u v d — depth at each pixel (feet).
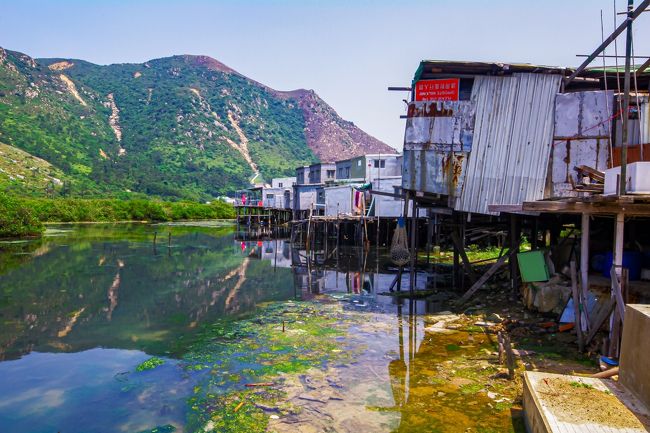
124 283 64.85
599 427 17.44
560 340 32.68
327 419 23.79
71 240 122.52
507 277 54.75
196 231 173.06
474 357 31.58
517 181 44.55
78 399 27.02
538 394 20.42
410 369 30.07
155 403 26.30
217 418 24.26
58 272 73.10
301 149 651.66
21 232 127.34
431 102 46.32
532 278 40.63
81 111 485.56
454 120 45.85
